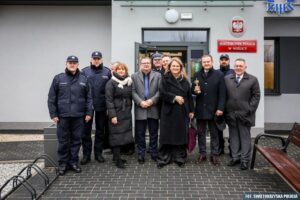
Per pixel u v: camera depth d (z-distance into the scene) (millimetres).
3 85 11352
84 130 7113
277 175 6445
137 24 10047
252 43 9984
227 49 9992
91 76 7168
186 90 6906
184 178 6305
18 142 9562
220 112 6793
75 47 11180
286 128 11391
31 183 6105
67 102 6496
